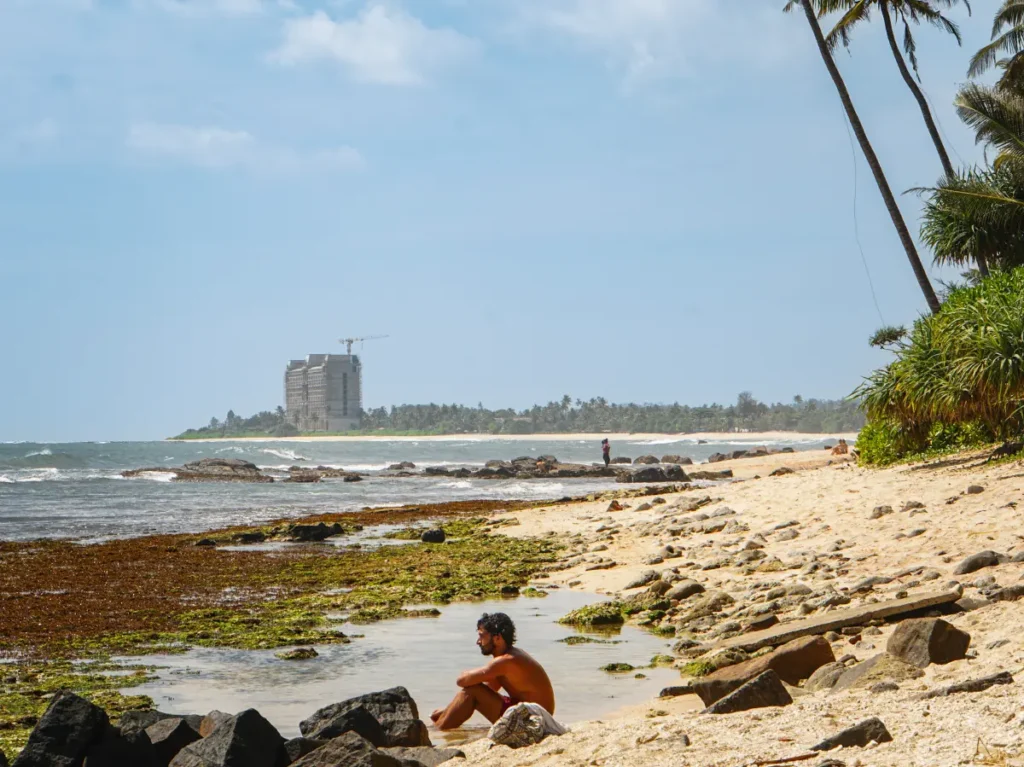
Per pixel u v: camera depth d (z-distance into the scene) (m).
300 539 27.16
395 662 11.52
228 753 6.28
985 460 22.52
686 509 25.31
